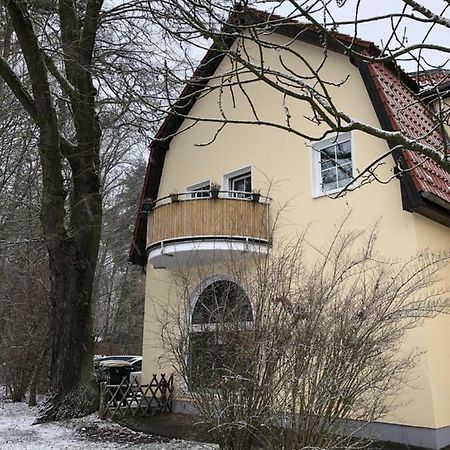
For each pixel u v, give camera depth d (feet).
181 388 21.36
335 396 16.98
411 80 36.45
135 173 100.27
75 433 31.30
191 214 38.06
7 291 54.34
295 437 16.55
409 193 28.76
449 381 27.86
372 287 23.58
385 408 20.85
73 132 55.98
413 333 27.63
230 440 18.07
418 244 29.27
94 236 40.65
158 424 33.76
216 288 24.88
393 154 29.94
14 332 51.26
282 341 17.75
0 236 54.44
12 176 56.65
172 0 15.96
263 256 25.18
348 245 30.32
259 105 42.14
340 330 17.87
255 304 19.38
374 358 18.67
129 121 34.37
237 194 43.04
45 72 36.65
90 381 38.06
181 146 49.75
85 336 38.55
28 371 49.34
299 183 37.22
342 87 35.50
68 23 37.78
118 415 36.60
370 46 32.40
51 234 38.55
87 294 39.40
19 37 34.83
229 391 18.16
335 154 35.68
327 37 11.80
